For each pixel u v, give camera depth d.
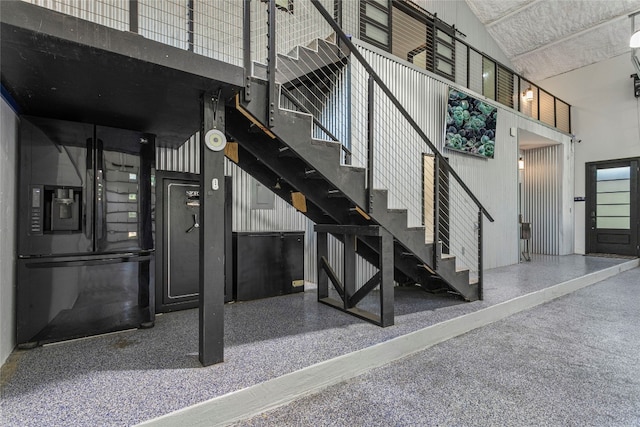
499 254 6.82
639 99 7.95
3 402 1.81
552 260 7.68
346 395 2.24
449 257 3.85
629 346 3.09
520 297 4.30
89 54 1.81
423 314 3.54
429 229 5.47
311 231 4.94
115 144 2.92
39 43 1.69
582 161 8.95
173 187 3.56
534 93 9.60
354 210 3.39
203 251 2.27
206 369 2.21
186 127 3.14
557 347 3.07
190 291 3.64
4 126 2.26
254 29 4.37
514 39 8.86
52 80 2.12
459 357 2.86
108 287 2.86
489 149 6.40
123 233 2.94
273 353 2.48
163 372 2.17
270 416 2.00
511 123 7.26
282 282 4.27
